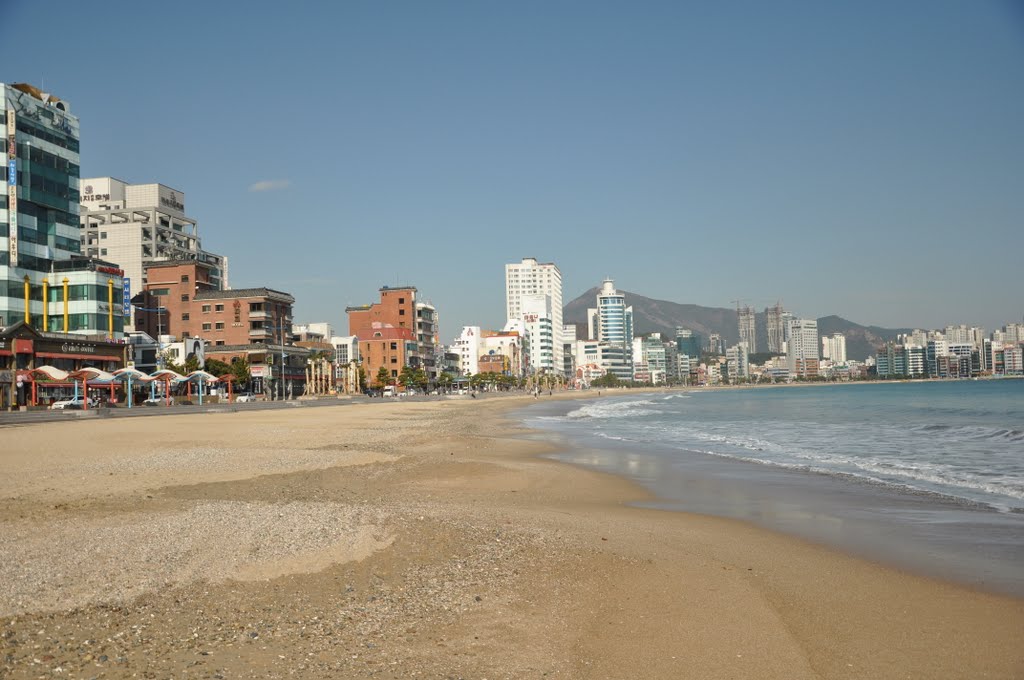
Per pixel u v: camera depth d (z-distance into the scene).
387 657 10.17
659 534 19.16
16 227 99.12
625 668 10.00
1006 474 31.39
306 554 15.97
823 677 9.80
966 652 10.74
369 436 54.38
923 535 19.03
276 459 37.03
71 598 12.67
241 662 9.88
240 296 164.38
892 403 132.62
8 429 58.06
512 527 19.47
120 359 108.81
